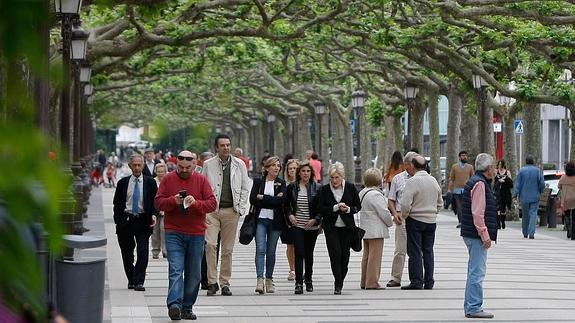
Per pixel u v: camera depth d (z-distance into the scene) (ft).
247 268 149.89
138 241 120.88
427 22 219.41
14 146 13.79
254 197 118.21
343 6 189.16
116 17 205.36
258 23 212.43
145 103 549.13
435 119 328.08
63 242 14.69
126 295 116.26
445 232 223.71
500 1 185.26
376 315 102.06
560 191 206.39
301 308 106.83
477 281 99.81
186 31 193.88
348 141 444.55
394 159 152.35
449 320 99.09
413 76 312.91
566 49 208.95
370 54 304.71
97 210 299.17
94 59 208.64
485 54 234.58
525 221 208.95
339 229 118.62
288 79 403.95
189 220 94.84
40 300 15.01
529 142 282.56
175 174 95.20
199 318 99.30
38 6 13.80
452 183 230.27
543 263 158.40
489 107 286.46
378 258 124.26
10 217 13.98
